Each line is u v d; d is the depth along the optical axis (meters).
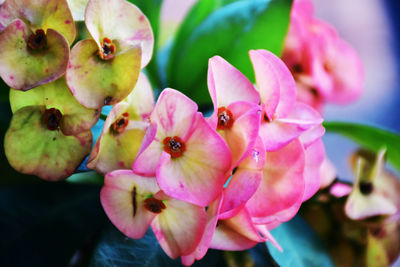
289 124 0.24
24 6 0.23
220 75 0.24
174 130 0.23
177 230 0.24
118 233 0.25
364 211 0.28
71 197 0.27
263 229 0.25
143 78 0.24
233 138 0.24
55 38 0.23
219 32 0.28
